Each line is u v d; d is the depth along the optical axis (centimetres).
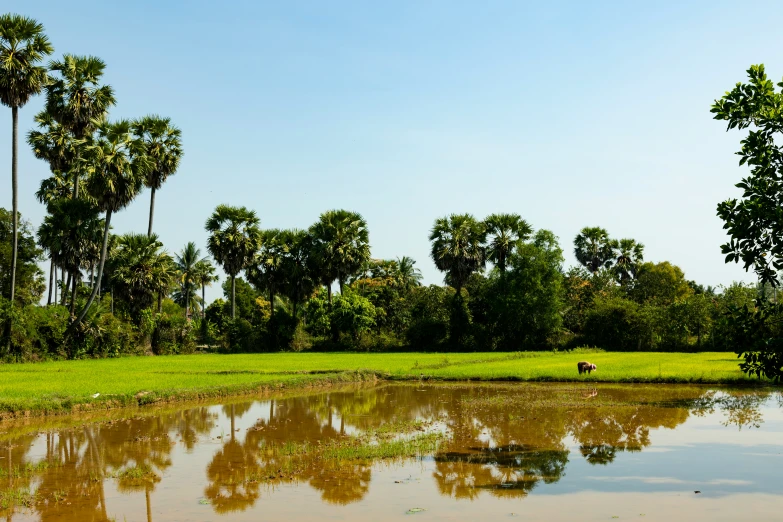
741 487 1135
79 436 1703
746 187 932
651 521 945
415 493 1116
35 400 2048
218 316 7569
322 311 6159
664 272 6944
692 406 2222
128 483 1207
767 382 2892
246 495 1116
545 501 1058
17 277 5778
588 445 1538
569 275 7031
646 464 1324
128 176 4094
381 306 6988
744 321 959
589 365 3238
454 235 5988
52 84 4200
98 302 4912
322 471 1288
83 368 3600
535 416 2027
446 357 4653
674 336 5469
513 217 6216
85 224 4538
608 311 5688
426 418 2016
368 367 3759
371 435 1703
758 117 948
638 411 2111
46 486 1187
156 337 5362
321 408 2292
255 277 6241
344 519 974
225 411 2212
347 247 5938
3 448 1544
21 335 4134
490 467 1310
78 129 4369
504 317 5809
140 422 1948
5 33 3675
